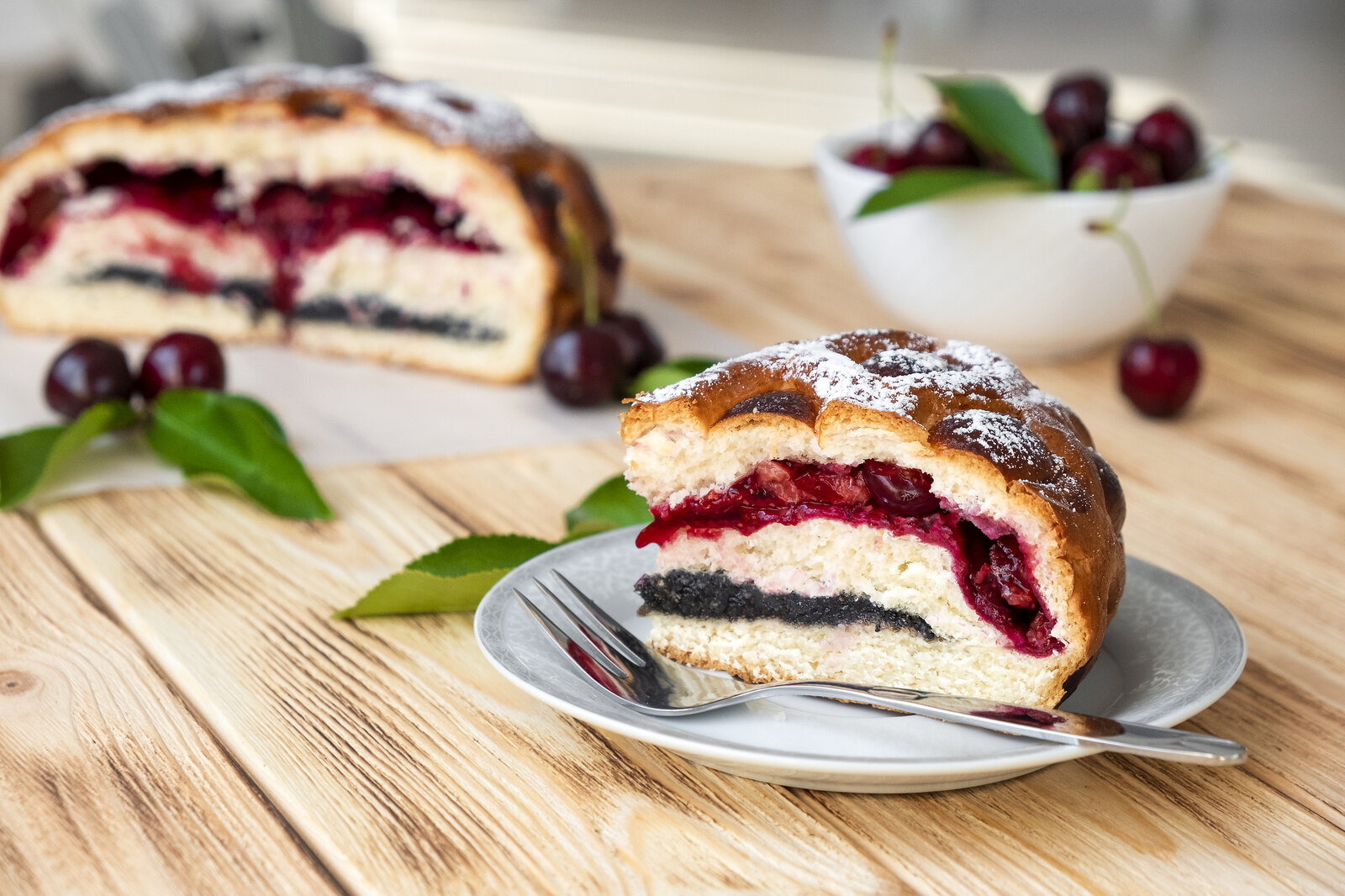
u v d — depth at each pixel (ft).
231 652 2.18
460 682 2.15
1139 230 2.69
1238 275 3.11
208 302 2.99
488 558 2.23
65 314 3.00
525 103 7.59
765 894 1.94
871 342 2.21
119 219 2.96
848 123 7.09
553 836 1.99
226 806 2.01
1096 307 2.75
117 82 3.74
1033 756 1.93
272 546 2.36
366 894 1.94
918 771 1.92
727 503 2.16
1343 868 1.97
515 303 2.83
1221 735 2.10
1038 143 2.69
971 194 2.68
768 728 2.04
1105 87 2.83
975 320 2.77
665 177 3.59
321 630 2.22
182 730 2.09
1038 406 2.16
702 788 2.03
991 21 10.98
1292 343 2.89
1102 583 2.08
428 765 2.05
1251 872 1.97
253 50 3.93
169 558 2.33
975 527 2.11
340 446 2.61
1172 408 2.66
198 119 2.90
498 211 2.82
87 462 2.52
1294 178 5.90
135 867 1.96
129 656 2.19
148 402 2.64
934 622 2.13
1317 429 2.66
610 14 11.05
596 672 2.06
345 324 2.94
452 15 10.88
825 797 2.02
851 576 2.14
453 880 1.95
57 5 3.67
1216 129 6.93
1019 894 1.94
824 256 3.20
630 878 1.95
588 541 2.24
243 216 2.95
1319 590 2.32
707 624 2.17
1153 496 2.49
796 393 2.14
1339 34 10.34
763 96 7.88
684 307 2.98
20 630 2.22
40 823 1.99
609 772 2.05
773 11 11.38
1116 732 1.95
